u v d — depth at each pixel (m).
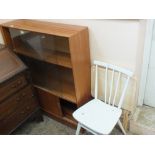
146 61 1.99
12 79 1.97
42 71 2.51
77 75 1.97
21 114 2.20
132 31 1.71
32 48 2.28
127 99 2.02
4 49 2.06
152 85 2.16
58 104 2.28
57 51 2.16
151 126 2.09
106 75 1.99
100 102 2.05
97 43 1.96
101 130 1.76
